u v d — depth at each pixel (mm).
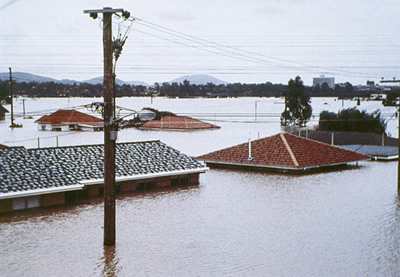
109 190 25344
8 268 22578
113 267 22703
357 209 33469
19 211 32750
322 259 23688
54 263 23219
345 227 29109
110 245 25703
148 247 25562
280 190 39875
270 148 51000
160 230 28641
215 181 44062
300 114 115062
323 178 45281
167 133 105312
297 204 35000
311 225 29594
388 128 120562
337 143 73688
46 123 110375
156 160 42750
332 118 86562
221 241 26578
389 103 82688
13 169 34875
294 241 26500
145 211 33125
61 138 91562
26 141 84875
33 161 36844
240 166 51000
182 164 43094
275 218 31250
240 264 23125
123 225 29703
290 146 50375
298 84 115188
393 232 28000
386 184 42438
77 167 37656
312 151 50812
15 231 28234
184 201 36062
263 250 25062
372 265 22797
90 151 41000
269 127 127875
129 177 38594
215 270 22359
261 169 49906
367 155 55125
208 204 35094
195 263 23219
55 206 34188
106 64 23828
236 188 40812
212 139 91438
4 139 88812
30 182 33750
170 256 24203
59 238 26984
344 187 41031
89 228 28875
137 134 102312
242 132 109250
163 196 37781
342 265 22828
